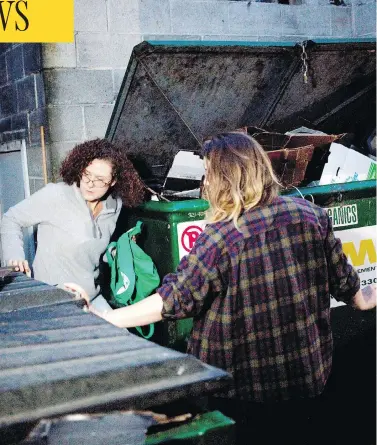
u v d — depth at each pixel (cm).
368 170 332
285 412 241
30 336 114
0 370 94
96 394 90
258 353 176
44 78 351
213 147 180
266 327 175
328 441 268
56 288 151
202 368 99
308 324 178
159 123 321
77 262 275
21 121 402
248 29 418
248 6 416
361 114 385
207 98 316
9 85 417
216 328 177
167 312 172
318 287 182
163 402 93
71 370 94
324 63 324
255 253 173
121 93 293
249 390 178
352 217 308
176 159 327
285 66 315
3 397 85
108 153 271
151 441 92
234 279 173
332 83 343
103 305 284
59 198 273
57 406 87
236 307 175
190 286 171
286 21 432
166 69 285
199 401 109
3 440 82
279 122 363
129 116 308
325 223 186
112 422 90
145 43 266
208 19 400
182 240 270
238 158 176
